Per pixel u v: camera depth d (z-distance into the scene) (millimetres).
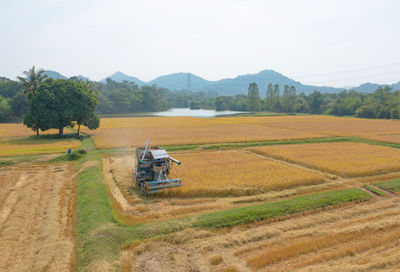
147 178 21328
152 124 90750
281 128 73750
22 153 35312
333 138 52750
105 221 15492
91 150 39688
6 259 12086
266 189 21500
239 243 13219
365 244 12805
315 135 56594
